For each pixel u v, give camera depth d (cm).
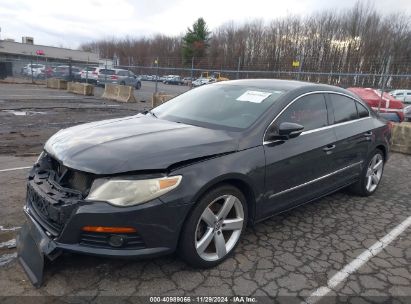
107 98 1938
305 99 397
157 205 263
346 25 4881
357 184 493
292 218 423
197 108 403
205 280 292
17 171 551
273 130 349
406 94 2458
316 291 286
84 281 282
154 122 374
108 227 256
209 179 285
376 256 345
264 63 3425
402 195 525
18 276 286
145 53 8694
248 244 355
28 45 5744
